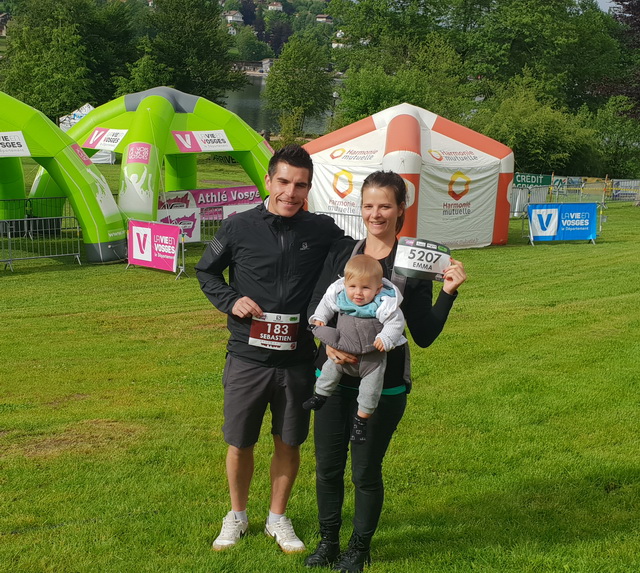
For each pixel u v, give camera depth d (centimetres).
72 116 4784
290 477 425
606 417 660
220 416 665
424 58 5072
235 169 4969
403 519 464
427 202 2019
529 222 2181
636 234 2470
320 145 2191
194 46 6856
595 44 5828
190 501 487
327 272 391
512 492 505
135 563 401
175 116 1944
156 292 1393
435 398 713
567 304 1233
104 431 622
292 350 401
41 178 2000
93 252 1688
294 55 7031
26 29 5828
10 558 406
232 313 394
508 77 5591
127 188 1775
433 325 373
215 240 409
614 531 444
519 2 5562
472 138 2153
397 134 2003
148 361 875
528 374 794
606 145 4800
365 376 361
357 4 5816
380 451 376
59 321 1127
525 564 401
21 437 607
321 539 412
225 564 398
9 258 1608
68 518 459
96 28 6588
